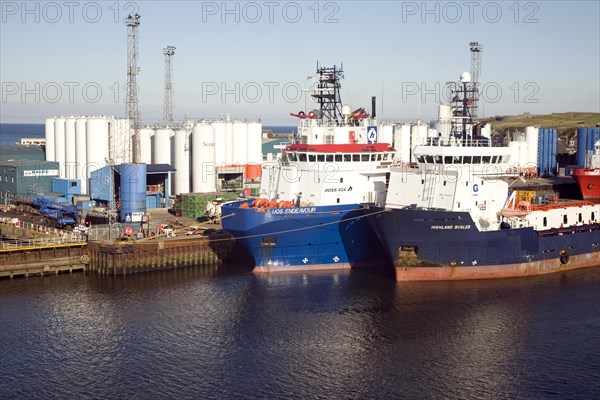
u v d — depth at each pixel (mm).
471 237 78500
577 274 84625
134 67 113188
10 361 59031
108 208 105375
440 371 57344
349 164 86000
